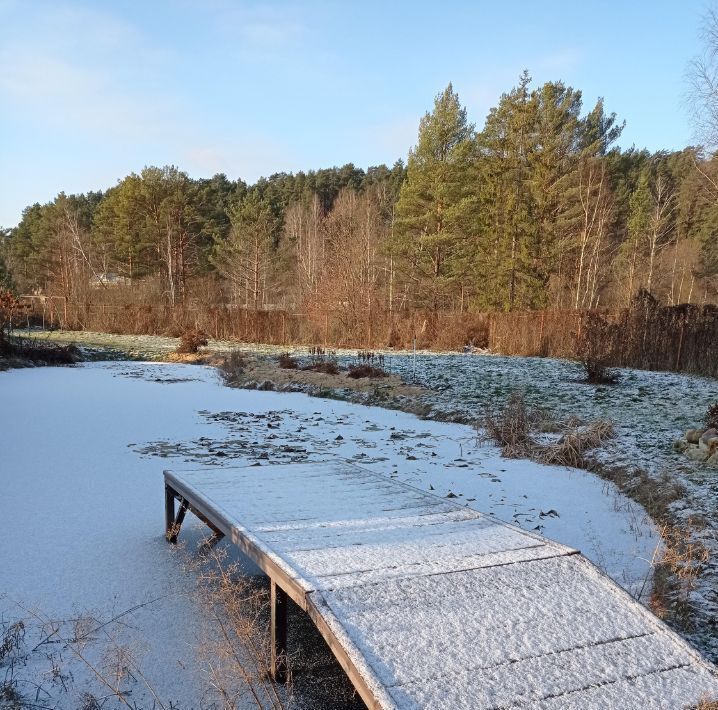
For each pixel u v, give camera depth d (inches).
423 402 391.5
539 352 762.2
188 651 104.5
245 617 113.7
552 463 253.8
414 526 117.9
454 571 95.1
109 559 142.7
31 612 116.0
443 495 201.5
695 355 561.9
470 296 1266.0
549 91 1221.7
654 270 1226.6
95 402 390.9
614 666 74.4
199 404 397.1
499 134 1231.5
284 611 97.1
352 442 285.0
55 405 374.0
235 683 95.9
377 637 75.9
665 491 198.1
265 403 410.9
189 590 127.4
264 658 101.7
